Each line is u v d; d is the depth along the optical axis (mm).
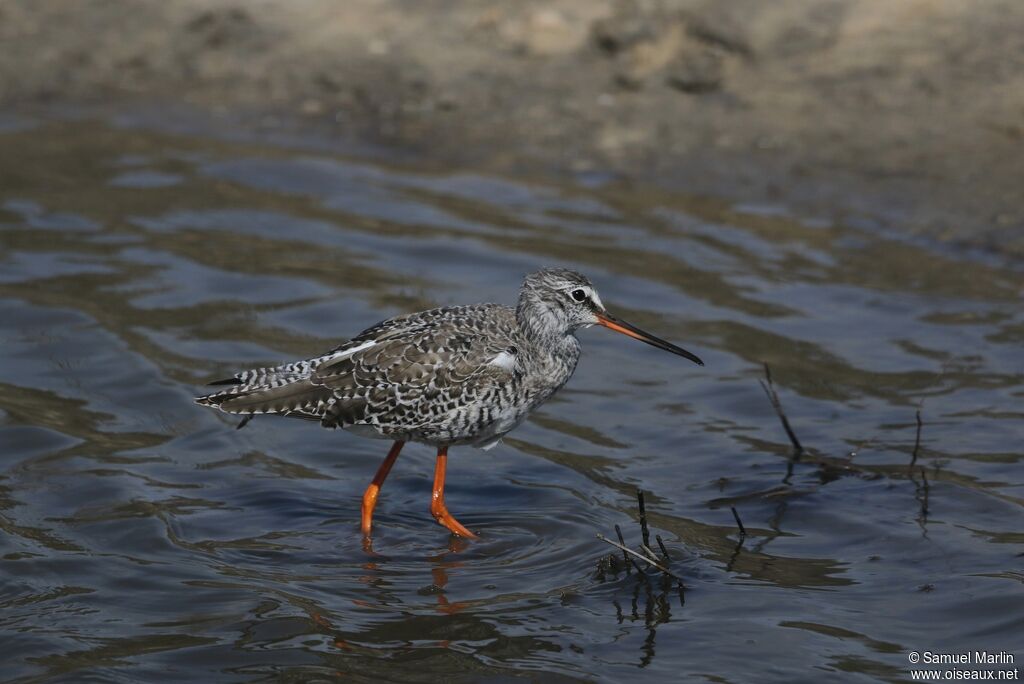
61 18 22719
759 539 11125
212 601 10312
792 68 19047
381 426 11312
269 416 13609
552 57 20297
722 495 11867
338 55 21094
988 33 18938
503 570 10867
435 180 18359
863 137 17766
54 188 18047
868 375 13648
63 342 14344
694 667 9445
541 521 11656
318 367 11273
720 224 16891
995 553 10602
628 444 12867
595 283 15578
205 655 9648
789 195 17266
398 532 11531
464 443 11734
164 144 19500
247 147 19359
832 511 11430
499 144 18922
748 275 15758
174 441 12836
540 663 9578
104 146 19391
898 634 9688
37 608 10148
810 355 14102
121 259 16250
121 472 12172
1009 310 14641
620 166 18219
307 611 10203
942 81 18250
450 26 21281
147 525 11336
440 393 11242
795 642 9656
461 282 15758
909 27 19250
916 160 17219
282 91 20672
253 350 14273
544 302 11812
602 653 9672
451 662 9617
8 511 11445
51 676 9352
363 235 16984
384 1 22031
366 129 19609
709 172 17844
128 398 13438
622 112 19141
